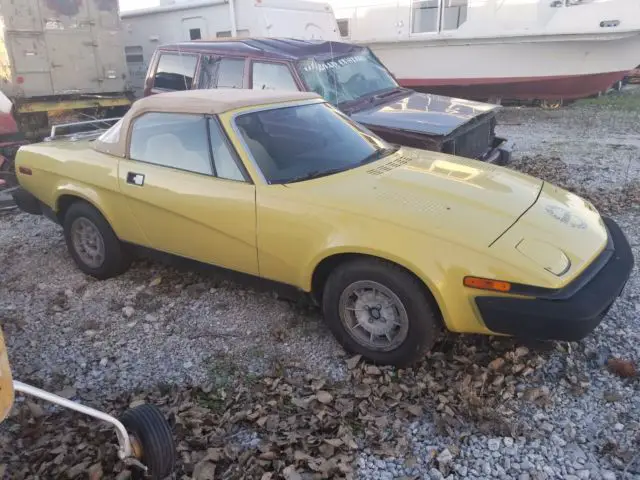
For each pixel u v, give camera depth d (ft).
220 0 35.17
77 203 16.15
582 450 9.41
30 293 16.08
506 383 11.11
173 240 14.17
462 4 41.96
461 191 12.28
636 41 39.86
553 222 11.59
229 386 11.60
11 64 32.76
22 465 9.64
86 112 37.35
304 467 9.30
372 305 11.50
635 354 11.79
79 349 13.20
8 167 27.45
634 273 15.20
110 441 10.05
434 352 12.12
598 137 34.37
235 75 24.25
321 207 11.76
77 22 35.47
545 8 39.68
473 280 10.25
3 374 7.11
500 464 9.21
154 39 40.75
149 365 12.48
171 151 14.07
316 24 36.45
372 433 9.98
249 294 15.24
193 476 9.18
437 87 46.01
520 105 48.55
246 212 12.54
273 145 13.48
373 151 14.75
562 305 9.90
